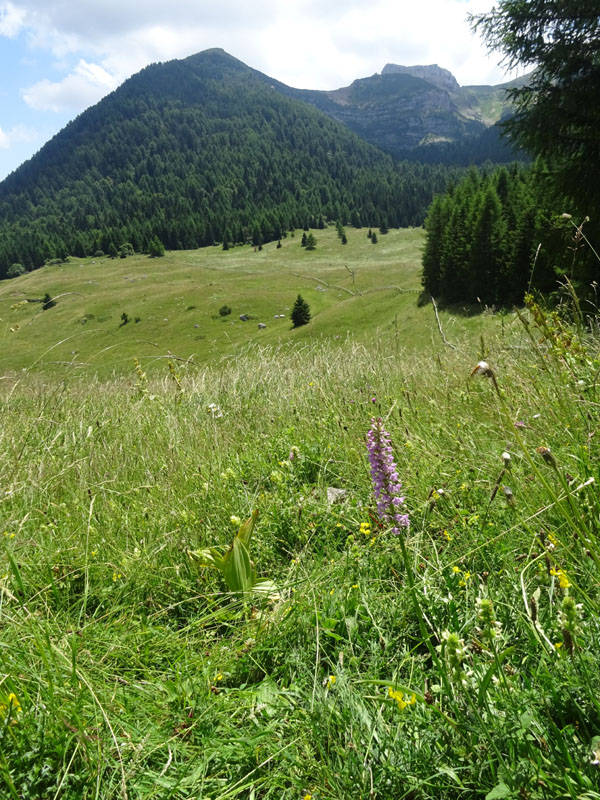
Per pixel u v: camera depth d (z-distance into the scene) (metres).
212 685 2.27
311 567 3.01
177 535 3.42
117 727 1.99
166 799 1.76
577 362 3.96
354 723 1.83
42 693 2.01
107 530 3.53
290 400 6.39
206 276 118.81
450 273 50.38
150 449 5.05
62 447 4.92
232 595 2.84
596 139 16.80
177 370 7.97
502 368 5.13
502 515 2.92
